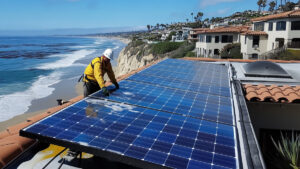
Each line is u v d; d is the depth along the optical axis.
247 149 3.78
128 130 3.81
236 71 10.82
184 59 13.27
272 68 9.73
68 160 4.44
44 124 3.78
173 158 3.21
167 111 4.80
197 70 9.87
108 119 4.11
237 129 4.41
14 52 122.62
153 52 81.31
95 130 3.71
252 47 46.38
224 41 52.19
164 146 3.46
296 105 7.89
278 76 9.50
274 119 8.15
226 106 5.61
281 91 7.95
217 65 11.75
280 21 41.50
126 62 96.44
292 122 8.08
